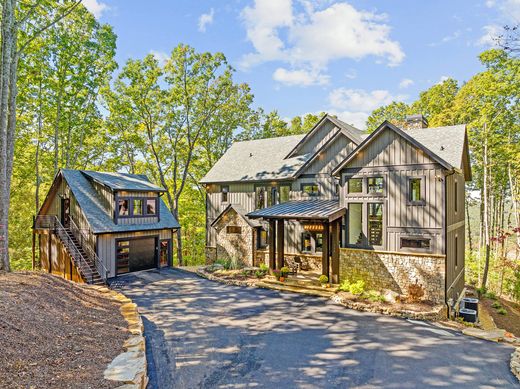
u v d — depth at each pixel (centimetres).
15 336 698
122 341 851
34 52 2272
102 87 2708
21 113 2612
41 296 973
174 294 1545
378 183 1773
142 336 932
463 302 1683
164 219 2339
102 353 754
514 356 871
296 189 2173
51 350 703
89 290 1327
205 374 779
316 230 1695
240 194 2436
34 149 2944
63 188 2112
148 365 825
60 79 2484
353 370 808
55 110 2631
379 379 764
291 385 732
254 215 1841
